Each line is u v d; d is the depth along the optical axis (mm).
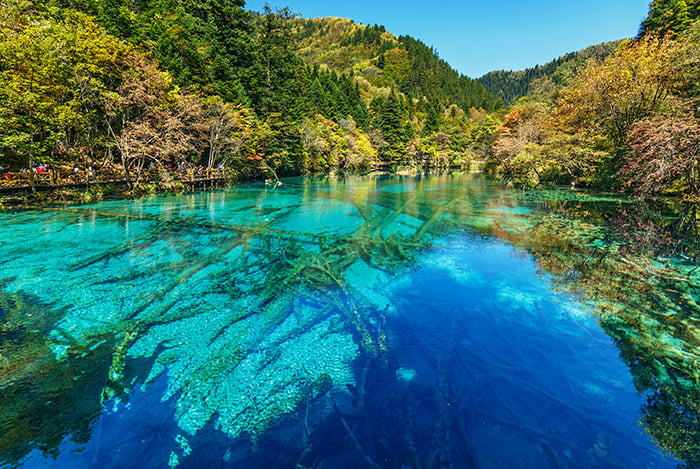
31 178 14102
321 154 42406
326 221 11844
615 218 11906
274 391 3396
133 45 20297
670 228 10188
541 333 4484
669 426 2893
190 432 2865
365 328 4660
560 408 3141
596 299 5453
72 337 4379
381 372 3701
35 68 13422
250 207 14875
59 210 12969
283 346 4219
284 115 34188
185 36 26688
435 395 3322
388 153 56375
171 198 17594
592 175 21609
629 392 3336
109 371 3691
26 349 4094
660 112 16547
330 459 2582
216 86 26000
